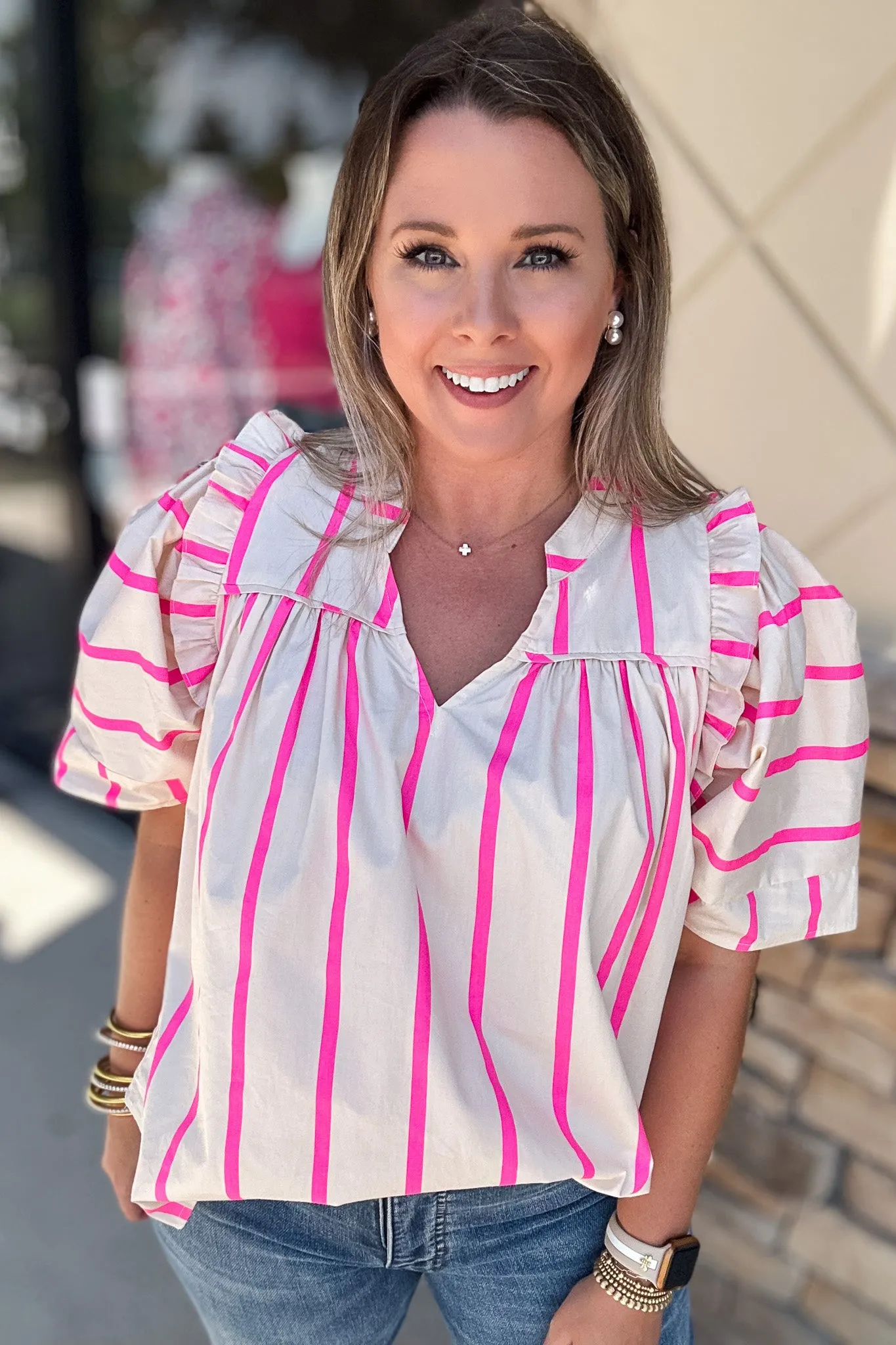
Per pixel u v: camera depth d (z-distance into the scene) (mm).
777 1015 1882
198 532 1108
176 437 3891
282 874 1017
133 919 1247
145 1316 2094
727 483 1997
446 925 1029
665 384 2033
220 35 3621
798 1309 1926
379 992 1014
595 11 1958
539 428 1043
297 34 3559
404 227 995
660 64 1915
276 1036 1026
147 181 3748
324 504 1103
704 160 1906
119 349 3799
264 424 1177
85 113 3590
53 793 3881
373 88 1029
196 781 1099
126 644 1119
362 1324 1223
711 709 1055
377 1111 1029
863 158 1739
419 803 1013
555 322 995
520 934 1024
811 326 1852
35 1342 2043
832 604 1100
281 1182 1053
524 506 1104
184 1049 1105
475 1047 1049
